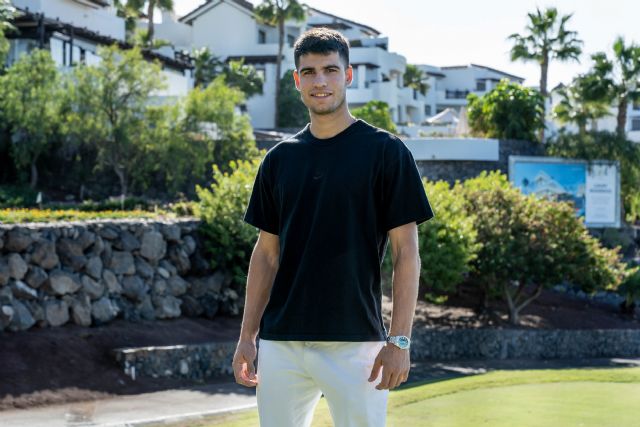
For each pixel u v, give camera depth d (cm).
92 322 1661
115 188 3281
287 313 411
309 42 410
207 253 1980
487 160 3728
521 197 2795
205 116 3250
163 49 5134
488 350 2461
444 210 2448
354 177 405
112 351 1539
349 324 405
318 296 406
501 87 4178
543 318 2873
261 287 441
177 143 3122
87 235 1700
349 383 406
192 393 1450
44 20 3825
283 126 6019
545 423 1044
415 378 1775
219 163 3344
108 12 5056
